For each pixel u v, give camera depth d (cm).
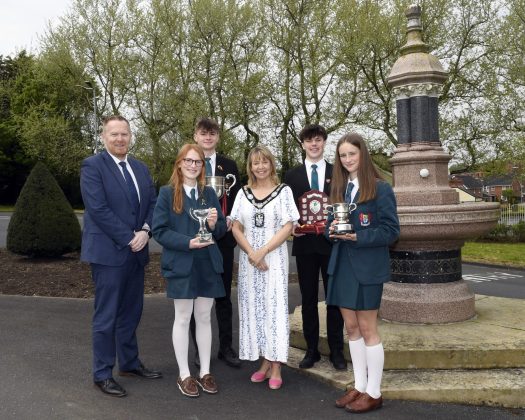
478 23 2134
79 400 396
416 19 566
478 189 5572
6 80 4419
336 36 2038
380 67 2102
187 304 415
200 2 2167
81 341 545
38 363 474
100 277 418
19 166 4375
